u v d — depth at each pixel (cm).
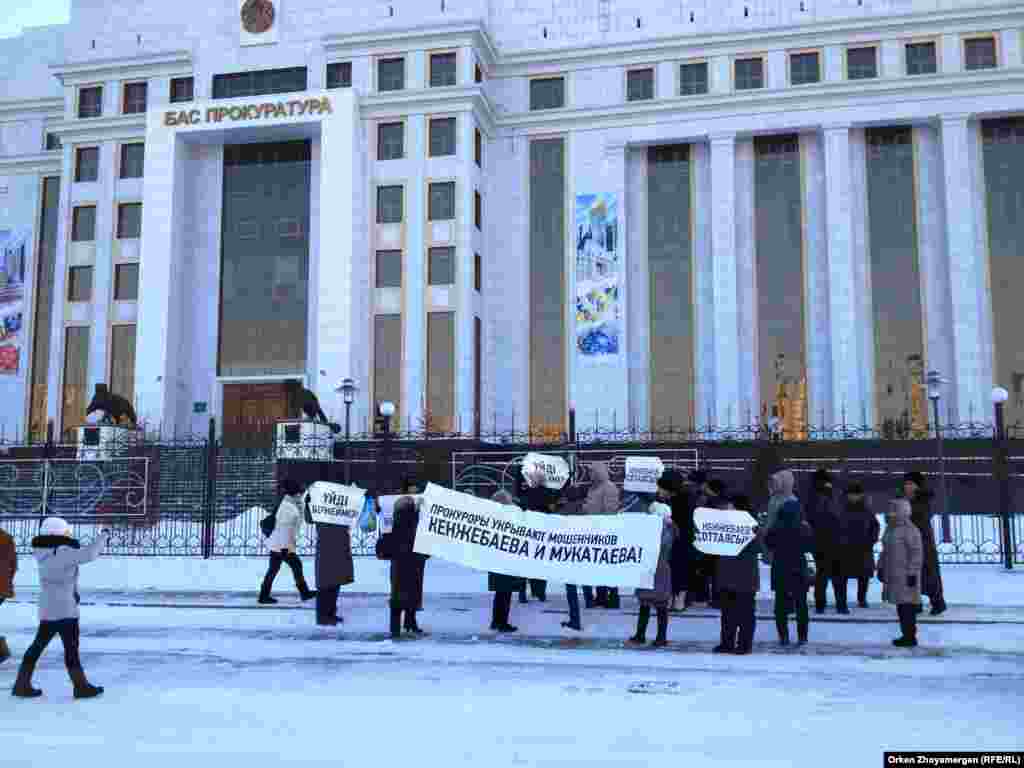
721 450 3369
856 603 1579
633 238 4056
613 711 841
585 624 1379
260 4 4206
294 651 1172
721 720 806
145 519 2469
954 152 3738
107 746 719
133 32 4344
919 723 796
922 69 3847
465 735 754
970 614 1431
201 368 4062
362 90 4044
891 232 3825
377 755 693
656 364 3956
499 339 4044
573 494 1738
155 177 4062
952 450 3198
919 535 1208
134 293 4166
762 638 1266
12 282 4469
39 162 4544
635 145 4078
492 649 1186
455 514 1288
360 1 4150
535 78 4194
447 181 3925
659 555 1221
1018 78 3688
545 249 4072
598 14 4178
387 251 3953
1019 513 2938
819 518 1485
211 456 2319
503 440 3525
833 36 3916
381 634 1309
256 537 2489
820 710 845
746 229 3953
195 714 830
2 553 1098
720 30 4012
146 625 1388
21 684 902
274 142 4184
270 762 673
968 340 3634
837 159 3834
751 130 3928
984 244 3725
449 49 4000
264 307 4078
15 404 4353
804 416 3778
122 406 3528
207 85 4200
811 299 3850
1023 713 835
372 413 3844
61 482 2762
